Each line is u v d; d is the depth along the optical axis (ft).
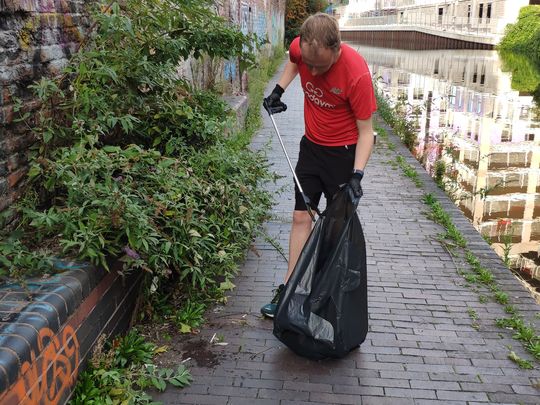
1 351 7.45
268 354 11.68
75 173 10.82
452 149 33.83
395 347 12.01
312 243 11.16
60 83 12.42
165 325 12.50
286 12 128.16
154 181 12.25
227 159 14.83
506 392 10.62
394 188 23.75
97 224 10.37
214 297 13.78
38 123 11.93
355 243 11.11
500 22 161.17
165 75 15.58
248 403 10.19
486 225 24.84
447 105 56.24
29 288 9.16
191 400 10.25
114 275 11.07
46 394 8.38
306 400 10.30
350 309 11.19
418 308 13.66
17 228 10.78
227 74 38.40
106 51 13.50
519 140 40.93
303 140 12.71
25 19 11.51
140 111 14.43
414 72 95.81
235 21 41.55
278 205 21.12
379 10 295.48
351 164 12.09
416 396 10.47
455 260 16.53
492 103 58.90
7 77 10.86
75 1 13.96
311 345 11.01
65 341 9.02
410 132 34.01
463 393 10.57
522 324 12.73
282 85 13.00
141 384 10.34
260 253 16.63
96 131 12.32
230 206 14.17
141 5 15.11
